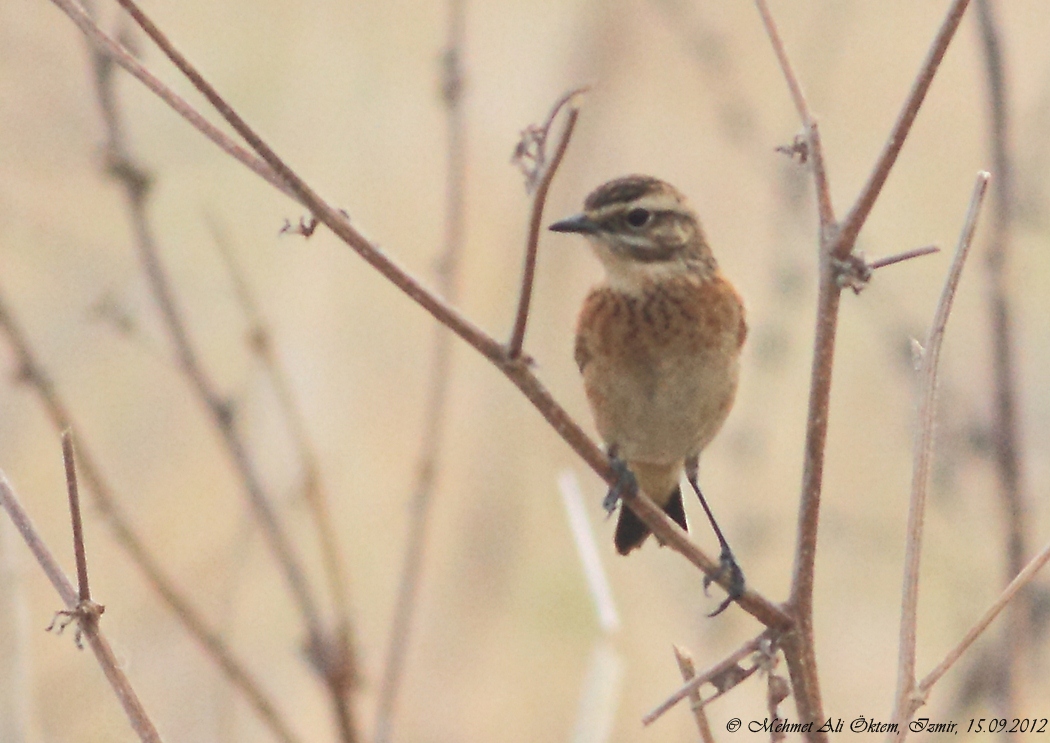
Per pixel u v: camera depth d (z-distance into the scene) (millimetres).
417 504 9156
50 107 12461
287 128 15016
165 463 12773
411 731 12234
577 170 14516
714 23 14414
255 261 14117
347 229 5887
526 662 13195
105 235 12391
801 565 6410
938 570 13070
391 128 15125
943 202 15188
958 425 11453
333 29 15445
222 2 15383
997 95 8992
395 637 8945
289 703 11719
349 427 13742
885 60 15570
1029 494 10039
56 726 10570
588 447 6297
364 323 14391
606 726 8148
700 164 14750
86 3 8922
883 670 13258
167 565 12047
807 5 14977
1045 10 14367
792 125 14500
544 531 14125
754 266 14352
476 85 14922
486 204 14766
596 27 14734
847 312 15047
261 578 12188
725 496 13242
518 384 6070
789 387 14938
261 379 12203
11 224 12172
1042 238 13297
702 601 13023
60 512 12242
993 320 9062
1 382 11695
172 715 10914
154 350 10383
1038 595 10195
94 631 6258
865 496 14117
